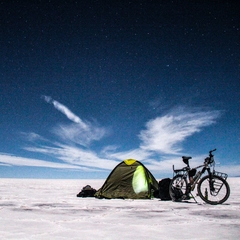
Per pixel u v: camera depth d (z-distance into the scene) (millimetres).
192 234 2967
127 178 7953
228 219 3980
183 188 6648
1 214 4449
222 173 6156
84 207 5461
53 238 2750
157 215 4375
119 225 3482
